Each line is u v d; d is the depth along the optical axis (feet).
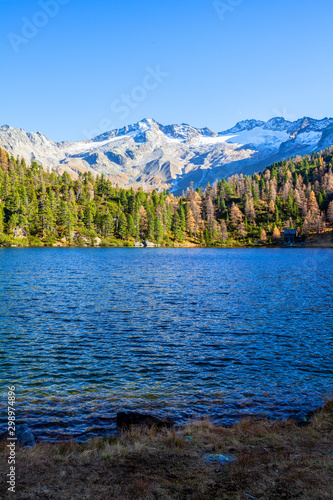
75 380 69.15
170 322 115.14
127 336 99.50
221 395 62.95
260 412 56.34
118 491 32.55
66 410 56.24
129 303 144.25
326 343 94.02
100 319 117.60
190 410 57.00
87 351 86.53
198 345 92.38
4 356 81.66
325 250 655.76
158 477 35.14
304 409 57.36
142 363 79.25
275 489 32.78
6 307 131.13
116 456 39.91
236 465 37.29
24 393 62.64
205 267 311.88
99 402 59.47
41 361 79.15
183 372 74.18
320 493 31.96
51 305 136.77
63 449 41.91
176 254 528.22
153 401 60.18
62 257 403.95
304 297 159.43
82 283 198.59
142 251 606.14
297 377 71.72
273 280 221.46
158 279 224.12
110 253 517.55
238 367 77.30
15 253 455.22
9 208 655.76
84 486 33.35
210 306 139.85
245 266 322.75
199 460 38.93
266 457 39.01
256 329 107.55
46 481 34.12
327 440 44.19
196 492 32.40
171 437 44.37
